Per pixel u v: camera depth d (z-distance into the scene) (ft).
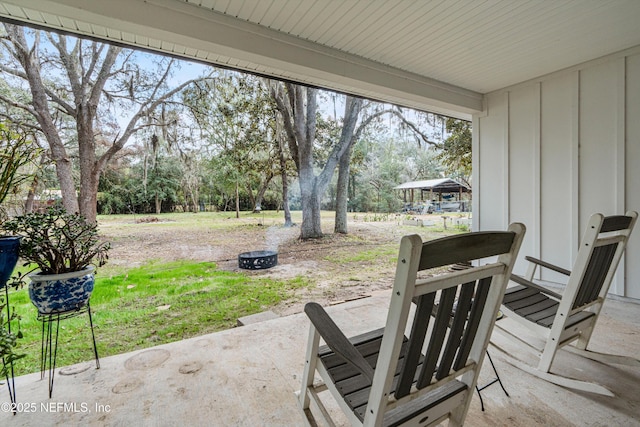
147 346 8.60
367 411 2.97
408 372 2.93
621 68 10.16
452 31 8.76
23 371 7.21
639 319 8.50
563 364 6.13
